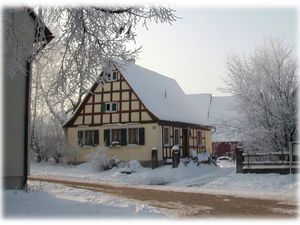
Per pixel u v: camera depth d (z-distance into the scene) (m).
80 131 29.50
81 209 9.95
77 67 10.93
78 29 10.70
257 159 20.52
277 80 21.80
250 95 22.38
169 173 23.84
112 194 14.41
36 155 29.41
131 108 28.11
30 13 11.21
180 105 33.88
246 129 22.08
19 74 13.41
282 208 11.46
